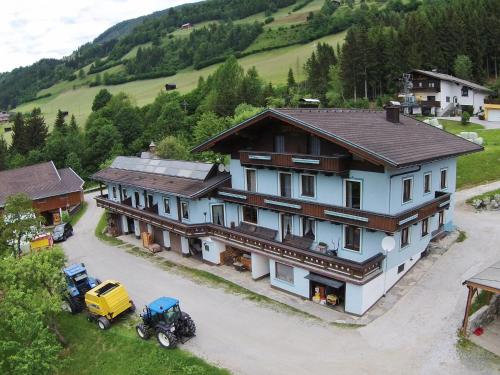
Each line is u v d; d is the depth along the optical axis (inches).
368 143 978.7
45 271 1062.4
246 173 1300.4
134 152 3801.7
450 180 1309.1
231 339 952.9
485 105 2935.5
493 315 913.5
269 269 1270.9
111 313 1055.0
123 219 1822.1
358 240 1069.8
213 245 1378.0
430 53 3636.8
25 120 4564.5
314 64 4131.4
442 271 1125.1
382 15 5649.6
